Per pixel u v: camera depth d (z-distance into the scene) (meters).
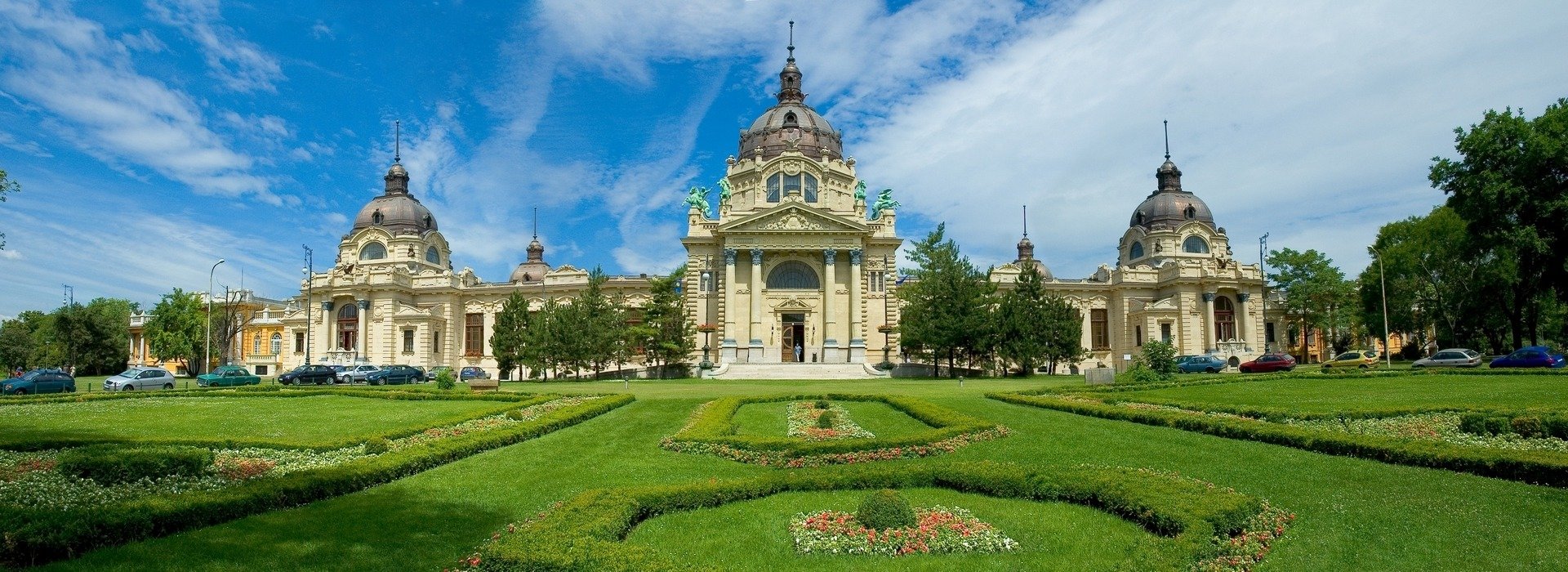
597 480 18.28
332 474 16.80
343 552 12.73
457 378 81.50
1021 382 54.56
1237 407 28.20
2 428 28.19
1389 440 19.81
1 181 38.69
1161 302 88.31
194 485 17.31
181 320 96.69
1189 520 13.08
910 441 21.92
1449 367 53.81
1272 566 12.16
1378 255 71.94
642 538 13.51
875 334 79.25
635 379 67.44
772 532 13.84
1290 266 95.62
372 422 29.72
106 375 103.31
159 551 12.58
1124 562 11.70
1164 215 96.00
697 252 80.06
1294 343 105.06
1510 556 12.49
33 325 115.62
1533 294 65.62
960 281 66.44
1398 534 13.66
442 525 14.33
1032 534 13.55
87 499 16.02
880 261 80.31
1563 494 15.62
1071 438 24.25
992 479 16.42
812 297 78.12
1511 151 53.88
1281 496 16.17
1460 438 22.16
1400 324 82.56
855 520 13.73
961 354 67.38
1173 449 21.95
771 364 71.94
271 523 14.31
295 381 60.22
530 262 115.06
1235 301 91.19
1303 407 29.67
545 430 26.17
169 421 30.45
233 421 30.39
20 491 16.61
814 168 80.69
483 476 18.86
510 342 72.06
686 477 18.70
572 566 10.91
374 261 97.44
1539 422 21.55
